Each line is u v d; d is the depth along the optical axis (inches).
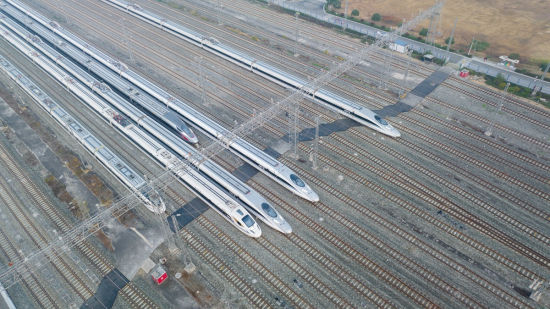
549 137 3447.3
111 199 2994.6
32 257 2266.2
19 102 4050.2
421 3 5885.8
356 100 3996.1
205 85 4288.9
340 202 2957.7
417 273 2484.0
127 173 2992.1
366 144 3462.1
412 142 3467.0
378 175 3169.3
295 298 2385.6
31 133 3659.0
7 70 4313.5
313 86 3398.1
